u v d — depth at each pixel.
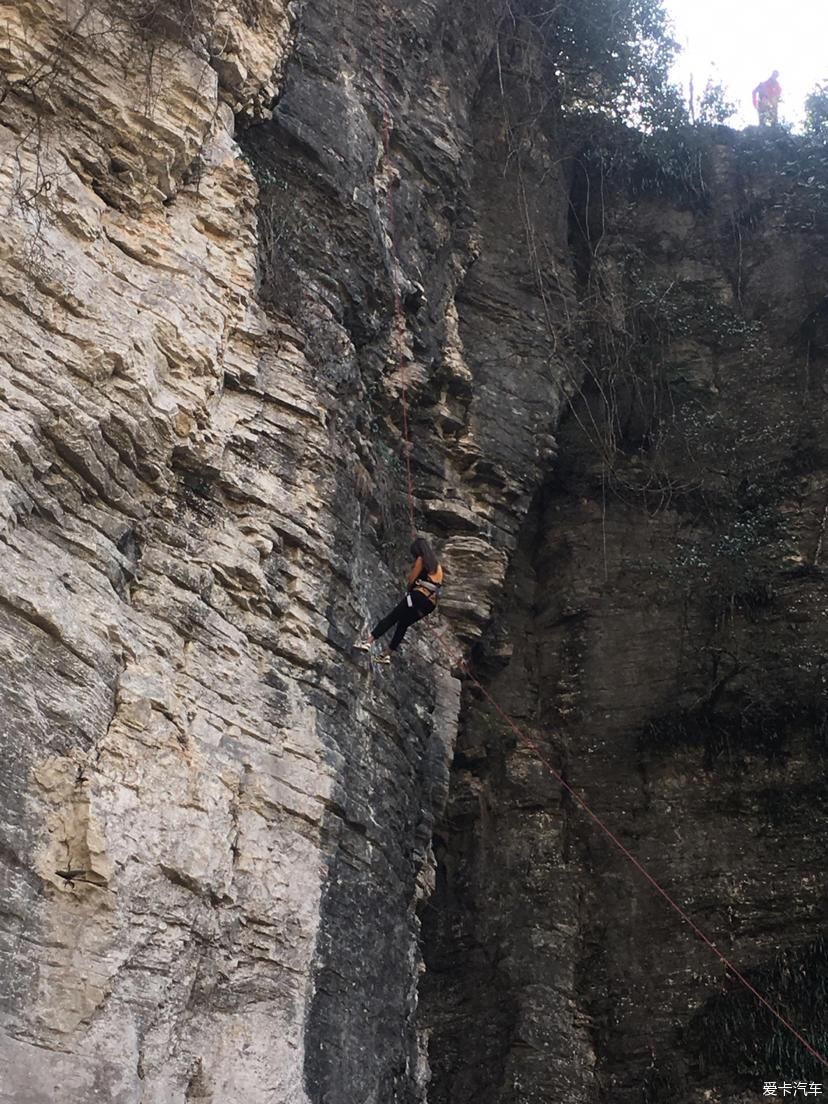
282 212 16.08
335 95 17.44
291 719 13.55
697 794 19.33
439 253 19.09
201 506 13.45
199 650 12.85
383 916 14.21
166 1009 11.36
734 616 20.27
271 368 14.67
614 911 18.86
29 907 10.47
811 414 21.48
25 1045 10.12
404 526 17.45
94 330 12.23
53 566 11.44
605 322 21.70
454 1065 17.69
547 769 19.78
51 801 10.84
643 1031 17.97
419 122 19.09
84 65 12.97
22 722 10.77
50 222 12.27
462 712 19.30
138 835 11.44
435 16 19.73
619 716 19.92
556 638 20.67
